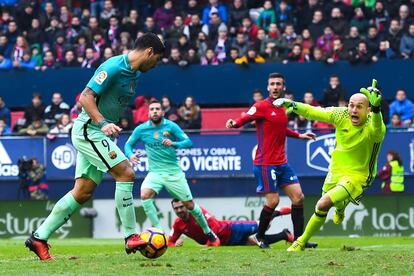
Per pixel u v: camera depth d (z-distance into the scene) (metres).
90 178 23.48
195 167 50.47
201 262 22.38
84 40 60.69
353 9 60.53
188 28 61.41
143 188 37.03
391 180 48.25
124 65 22.44
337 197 27.34
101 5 64.06
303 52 59.16
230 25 61.38
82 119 23.00
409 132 49.56
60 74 60.59
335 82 54.00
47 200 49.06
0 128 54.09
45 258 23.28
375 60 58.41
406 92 58.53
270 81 32.25
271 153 32.47
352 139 27.47
